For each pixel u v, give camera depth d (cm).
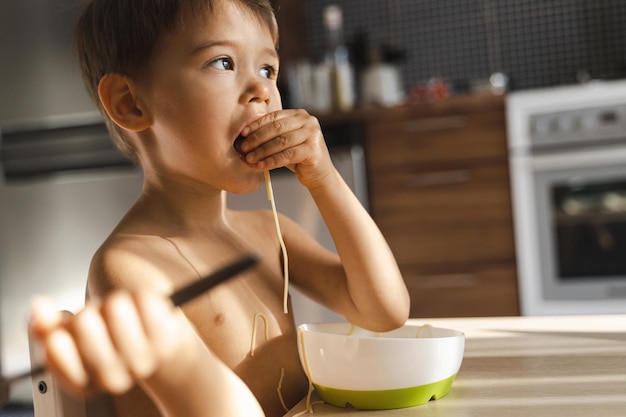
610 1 332
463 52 351
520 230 272
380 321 88
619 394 64
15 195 299
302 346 71
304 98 304
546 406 62
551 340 86
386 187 283
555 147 268
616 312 265
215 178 81
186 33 80
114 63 84
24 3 297
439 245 280
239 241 89
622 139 261
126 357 42
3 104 300
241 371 80
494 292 276
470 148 275
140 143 85
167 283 73
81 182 293
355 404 68
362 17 361
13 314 300
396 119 281
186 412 55
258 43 82
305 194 252
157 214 83
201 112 79
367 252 87
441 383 67
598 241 267
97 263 73
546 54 341
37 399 64
